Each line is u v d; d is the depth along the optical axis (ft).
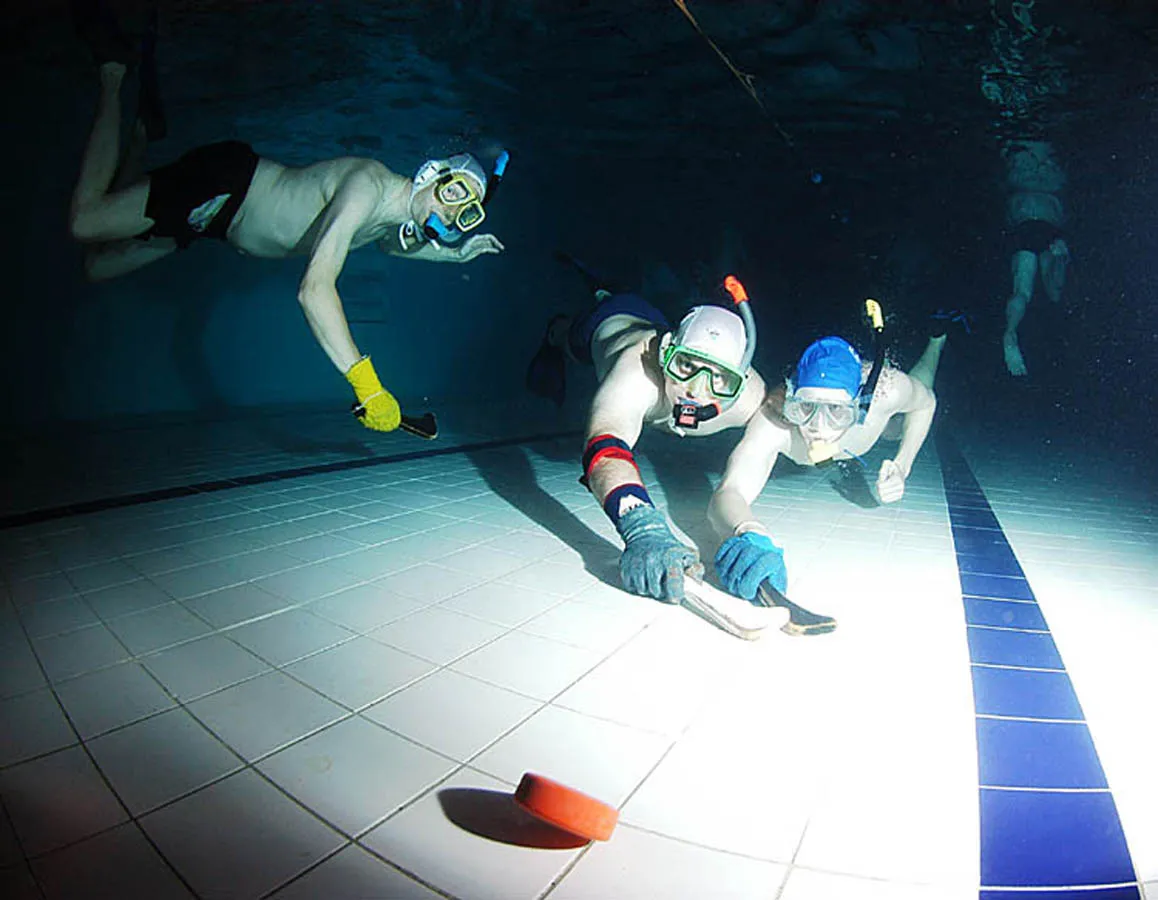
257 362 44.98
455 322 58.08
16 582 11.87
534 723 7.48
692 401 11.25
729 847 5.66
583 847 5.64
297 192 12.44
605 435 11.38
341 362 11.44
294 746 6.98
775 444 12.75
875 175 49.29
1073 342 66.64
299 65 30.01
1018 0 24.20
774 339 72.90
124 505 17.47
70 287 36.04
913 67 30.45
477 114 37.88
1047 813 6.19
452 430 32.58
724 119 38.70
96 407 37.58
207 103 34.27
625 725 7.48
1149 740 7.47
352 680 8.41
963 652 9.67
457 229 12.53
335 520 16.24
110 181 12.14
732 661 9.12
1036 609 11.46
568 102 36.06
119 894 5.00
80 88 29.81
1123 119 35.37
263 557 13.35
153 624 10.07
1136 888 5.32
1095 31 25.90
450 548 14.10
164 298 39.65
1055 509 19.67
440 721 7.49
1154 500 21.35
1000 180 44.98
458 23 26.45
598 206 61.98
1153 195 49.37
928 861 5.55
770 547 10.69
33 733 7.16
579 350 17.16
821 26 27.07
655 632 10.00
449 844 5.63
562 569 12.82
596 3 25.29
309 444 27.73
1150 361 65.67
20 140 32.17
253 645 9.38
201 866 5.31
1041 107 34.27
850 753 7.06
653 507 10.48
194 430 31.58
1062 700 8.33
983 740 7.38
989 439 36.78
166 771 6.54
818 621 10.00
